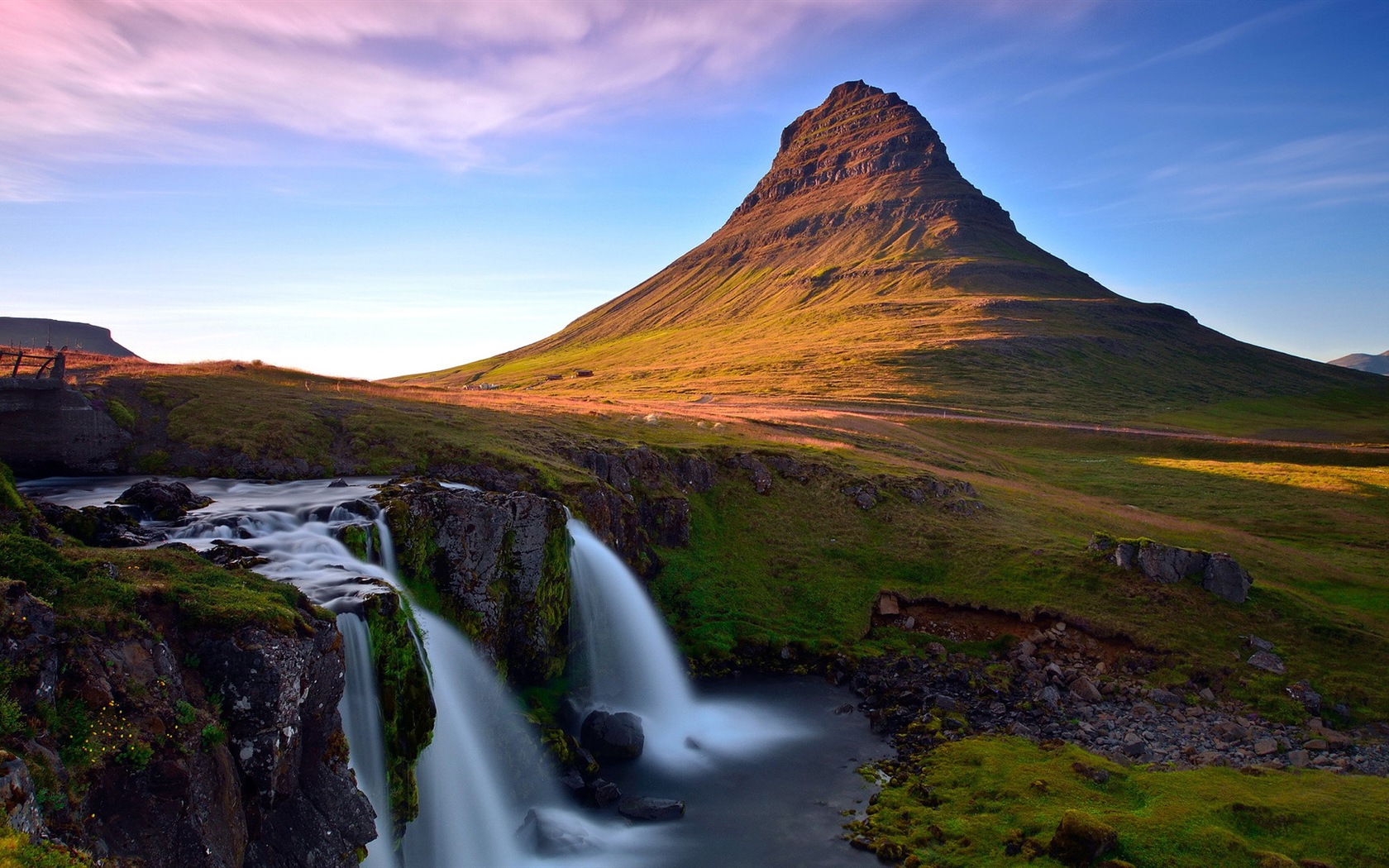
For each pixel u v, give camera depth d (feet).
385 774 76.13
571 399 306.96
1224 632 140.77
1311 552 218.38
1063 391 574.97
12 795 40.81
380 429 156.15
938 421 431.43
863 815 95.66
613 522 153.79
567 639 127.65
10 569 59.31
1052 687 129.39
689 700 130.93
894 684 133.28
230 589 67.51
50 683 50.19
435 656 96.78
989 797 95.96
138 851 48.39
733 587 163.32
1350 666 131.95
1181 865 79.10
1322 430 527.40
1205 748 111.14
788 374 594.65
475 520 111.96
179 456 139.13
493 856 88.63
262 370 194.39
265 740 58.75
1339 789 96.12
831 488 198.39
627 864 85.87
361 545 97.25
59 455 132.05
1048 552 167.73
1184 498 285.23
